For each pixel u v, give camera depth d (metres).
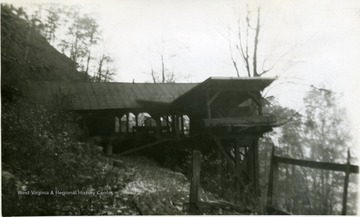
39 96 16.72
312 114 26.36
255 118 13.48
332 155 26.45
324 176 26.72
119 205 7.58
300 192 26.19
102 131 18.75
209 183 13.50
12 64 15.73
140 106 18.61
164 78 27.81
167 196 8.80
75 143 11.98
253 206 12.35
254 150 14.32
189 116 18.05
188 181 12.68
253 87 13.89
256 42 21.70
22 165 8.40
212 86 13.48
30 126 10.27
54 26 26.92
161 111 19.11
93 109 17.47
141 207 7.48
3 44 14.08
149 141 19.17
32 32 22.86
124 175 10.68
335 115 25.31
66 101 17.30
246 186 13.32
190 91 14.12
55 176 8.41
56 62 26.78
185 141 16.86
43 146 9.39
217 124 13.02
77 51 29.58
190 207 7.60
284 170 28.62
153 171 13.42
